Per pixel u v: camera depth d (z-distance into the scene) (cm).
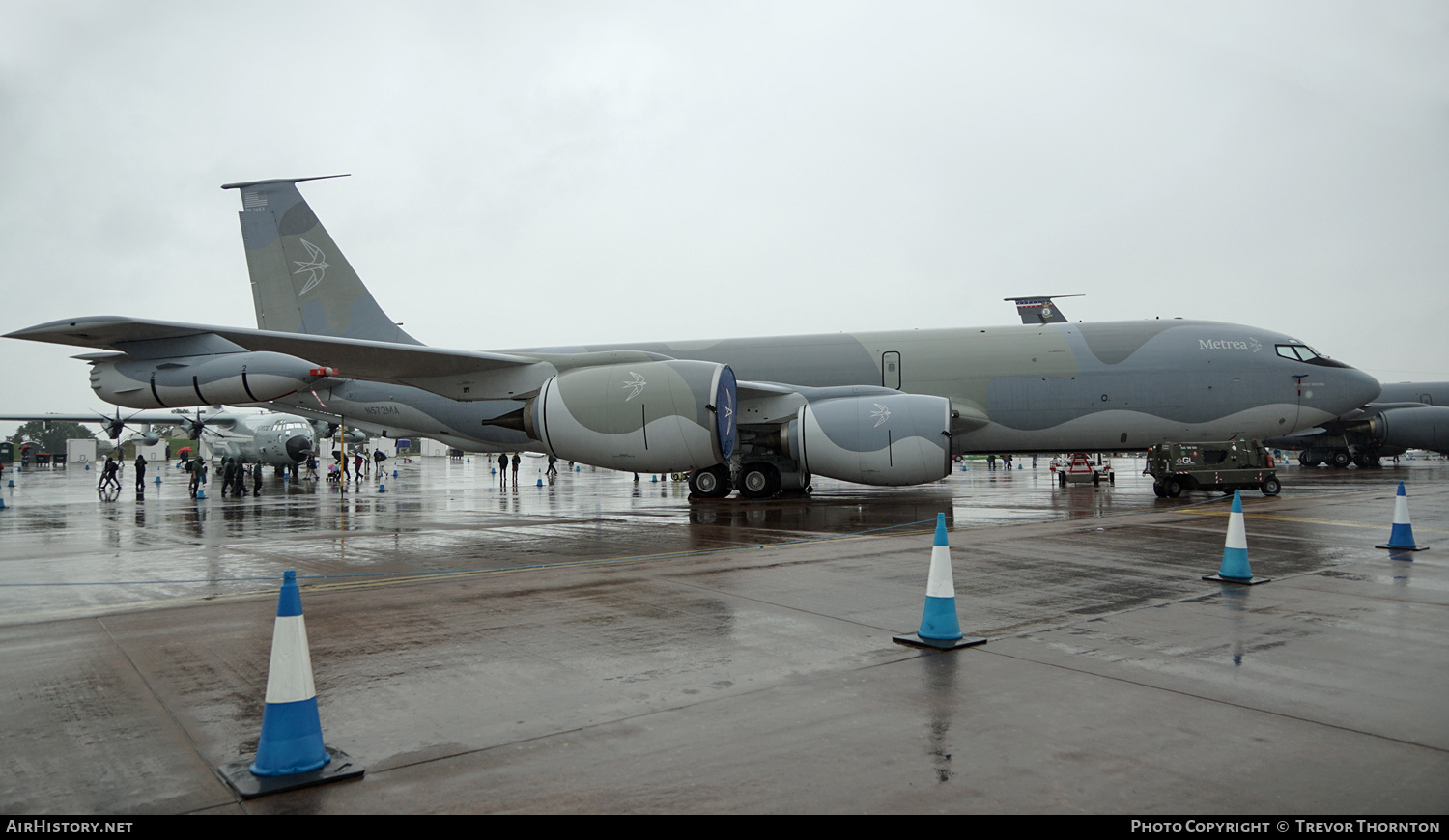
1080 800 324
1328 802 320
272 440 3281
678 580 825
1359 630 596
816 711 434
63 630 638
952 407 1878
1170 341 1841
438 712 441
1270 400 1788
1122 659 523
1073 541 1082
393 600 745
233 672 522
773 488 1912
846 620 644
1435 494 1850
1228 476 1792
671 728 411
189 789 347
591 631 614
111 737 408
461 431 2069
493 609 697
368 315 2030
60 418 3875
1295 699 444
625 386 1491
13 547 1193
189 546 1176
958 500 1841
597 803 328
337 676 508
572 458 1542
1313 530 1167
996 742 386
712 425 1460
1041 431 1867
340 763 369
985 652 546
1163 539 1094
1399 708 429
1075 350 1853
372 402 2105
